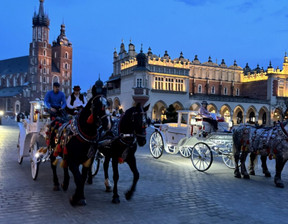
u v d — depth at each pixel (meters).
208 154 11.50
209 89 68.19
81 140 6.46
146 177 9.87
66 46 128.25
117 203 6.91
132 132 7.14
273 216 6.41
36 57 119.56
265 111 65.81
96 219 5.88
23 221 5.67
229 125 12.60
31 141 9.58
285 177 10.78
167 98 53.97
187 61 57.56
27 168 10.75
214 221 5.99
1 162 11.84
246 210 6.75
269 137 9.47
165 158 14.31
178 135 13.52
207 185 9.03
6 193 7.49
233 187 8.91
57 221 5.71
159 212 6.41
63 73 127.06
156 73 53.09
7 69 145.50
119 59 64.31
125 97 55.59
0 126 39.34
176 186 8.76
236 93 72.06
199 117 12.12
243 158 10.40
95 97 6.29
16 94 121.75
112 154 7.18
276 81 65.25
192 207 6.84
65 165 6.80
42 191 7.74
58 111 8.27
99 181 9.20
